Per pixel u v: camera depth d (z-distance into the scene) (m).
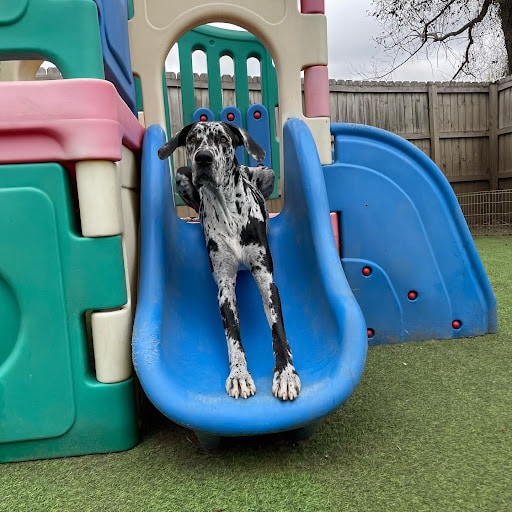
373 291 2.26
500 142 6.86
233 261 1.63
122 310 1.43
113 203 1.38
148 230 1.68
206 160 1.53
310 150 1.95
